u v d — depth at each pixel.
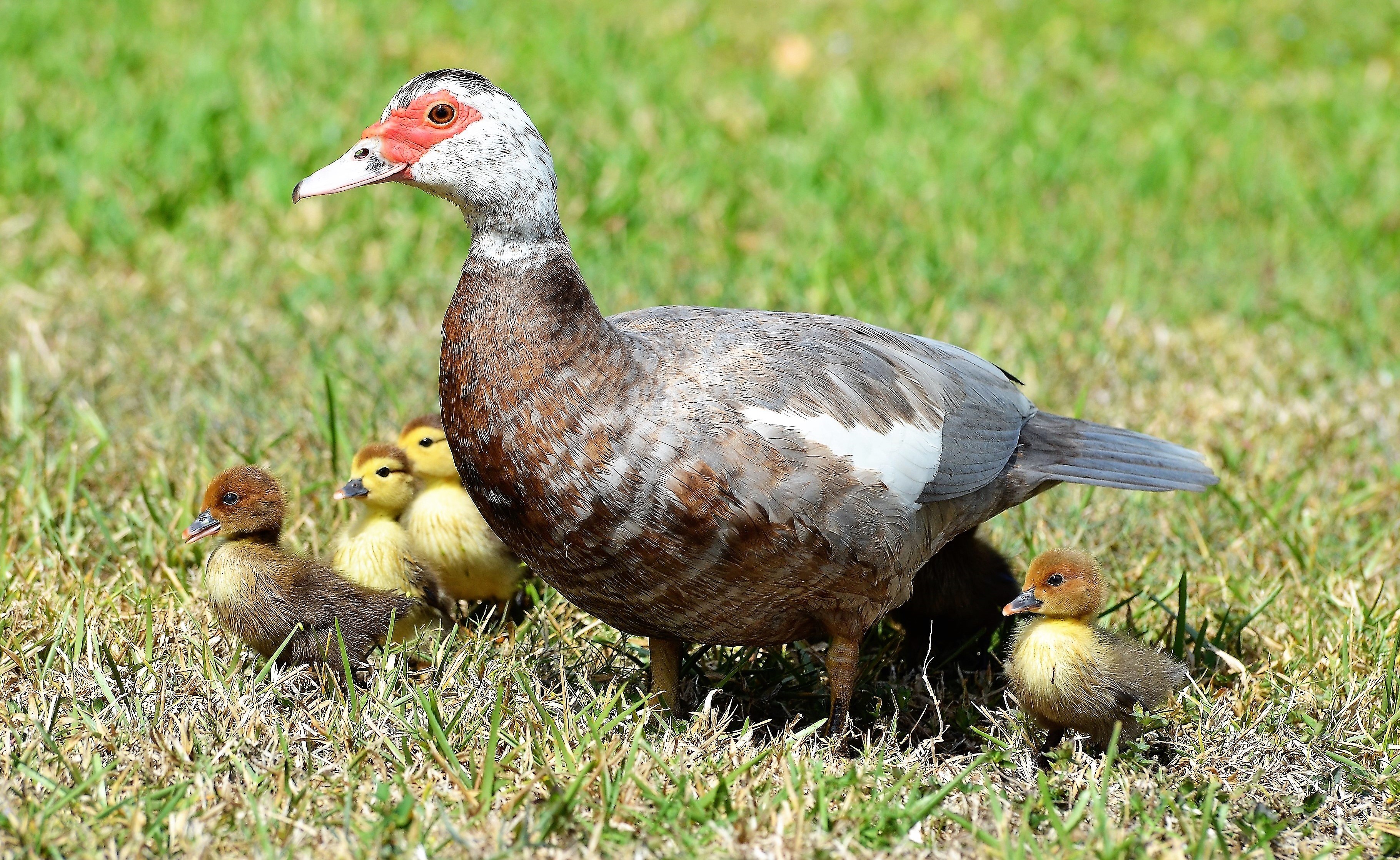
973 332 14.97
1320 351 14.74
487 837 7.39
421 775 7.90
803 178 18.50
